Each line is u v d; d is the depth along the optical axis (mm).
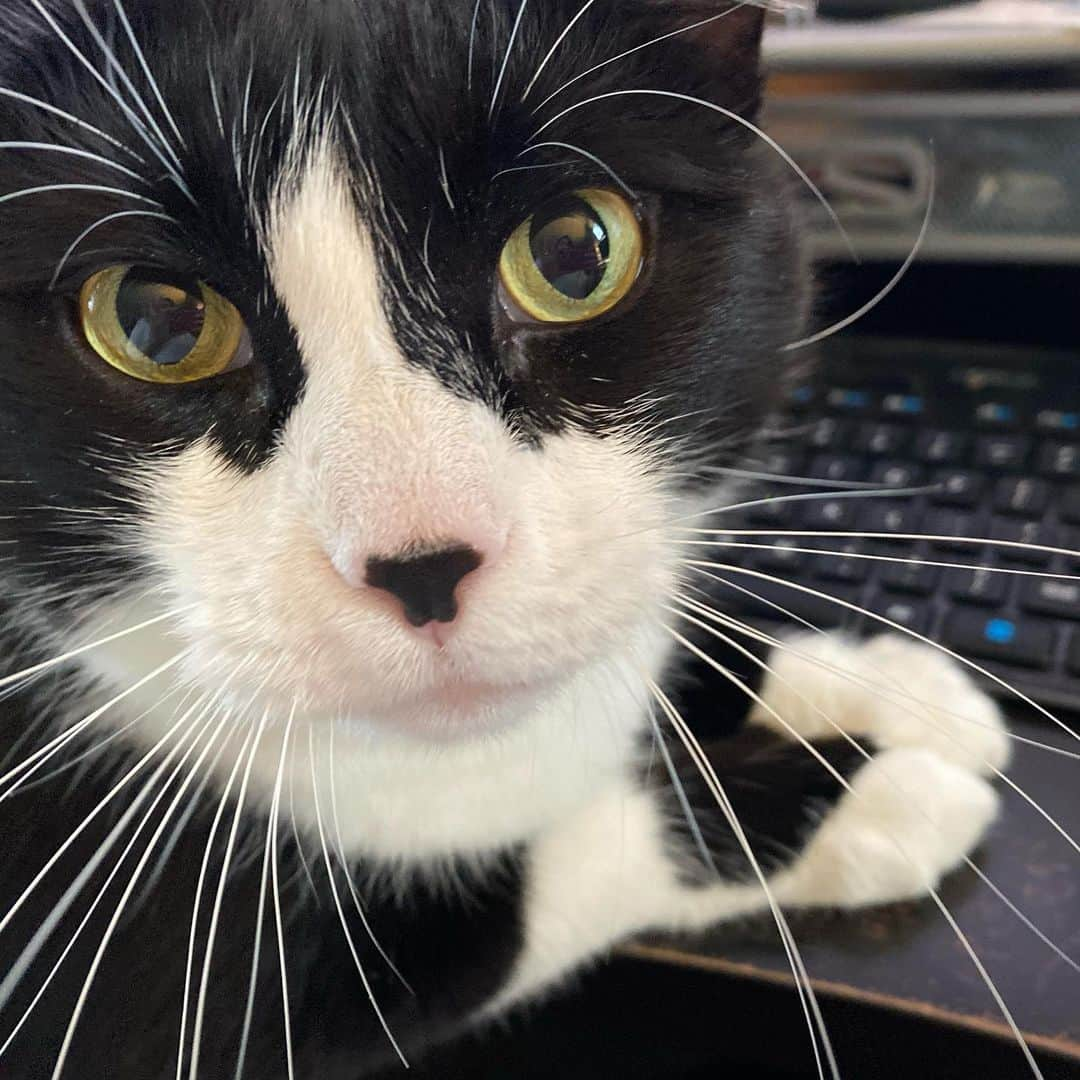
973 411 242
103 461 148
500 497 141
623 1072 197
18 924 171
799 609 217
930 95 244
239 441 146
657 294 157
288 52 137
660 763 198
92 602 161
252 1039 173
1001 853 173
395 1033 178
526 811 185
